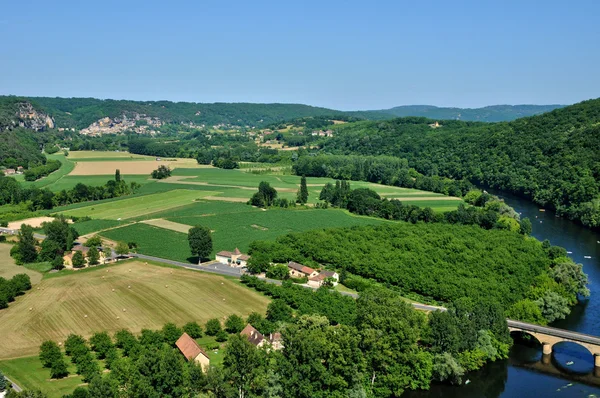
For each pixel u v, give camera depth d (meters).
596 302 184.12
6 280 172.12
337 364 119.75
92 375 113.69
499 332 145.38
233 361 116.19
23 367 124.12
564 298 172.50
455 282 180.50
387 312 133.88
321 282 185.88
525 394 127.19
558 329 148.00
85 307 160.25
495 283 181.75
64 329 145.38
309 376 115.94
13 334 141.88
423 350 135.25
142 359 111.50
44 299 166.25
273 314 149.38
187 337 133.75
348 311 152.50
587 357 146.50
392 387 126.50
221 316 155.25
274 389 113.88
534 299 175.12
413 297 177.88
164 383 108.12
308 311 153.88
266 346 130.88
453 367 128.88
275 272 192.62
